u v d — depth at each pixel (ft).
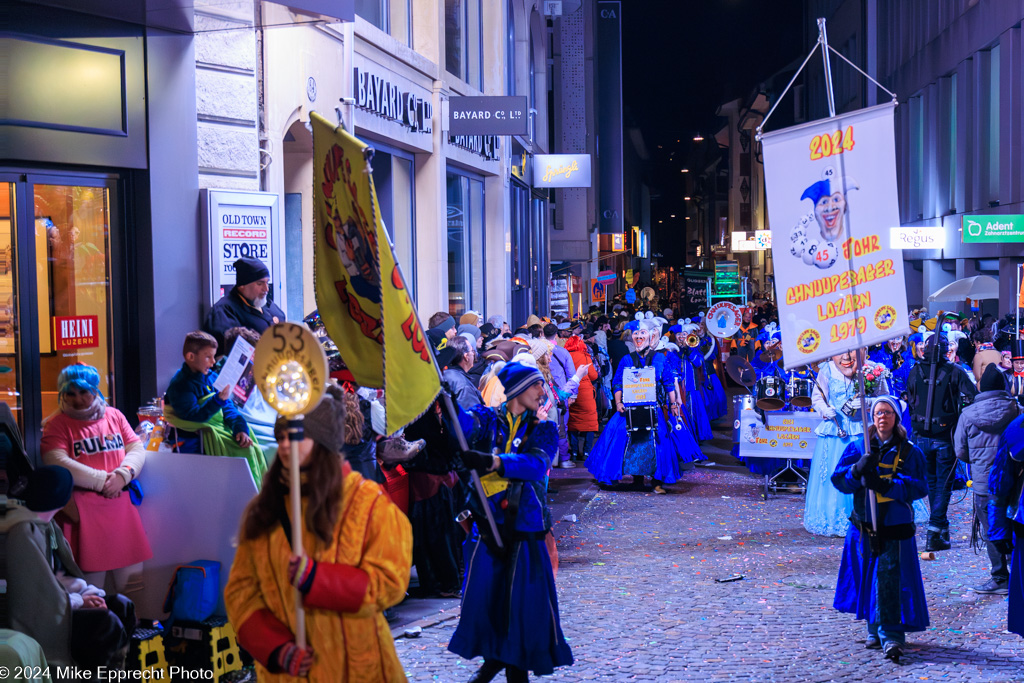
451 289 56.80
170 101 24.62
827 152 19.12
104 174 23.63
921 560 27.71
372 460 21.42
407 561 10.03
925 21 125.70
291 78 31.55
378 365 13.01
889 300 19.25
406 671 18.25
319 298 13.26
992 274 99.91
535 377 16.46
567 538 30.94
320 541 9.76
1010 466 20.43
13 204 21.81
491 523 15.93
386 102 41.78
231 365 17.97
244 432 17.94
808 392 37.63
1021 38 85.46
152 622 16.76
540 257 97.55
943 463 28.37
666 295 277.03
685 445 40.06
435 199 49.90
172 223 24.66
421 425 16.63
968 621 21.76
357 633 9.83
